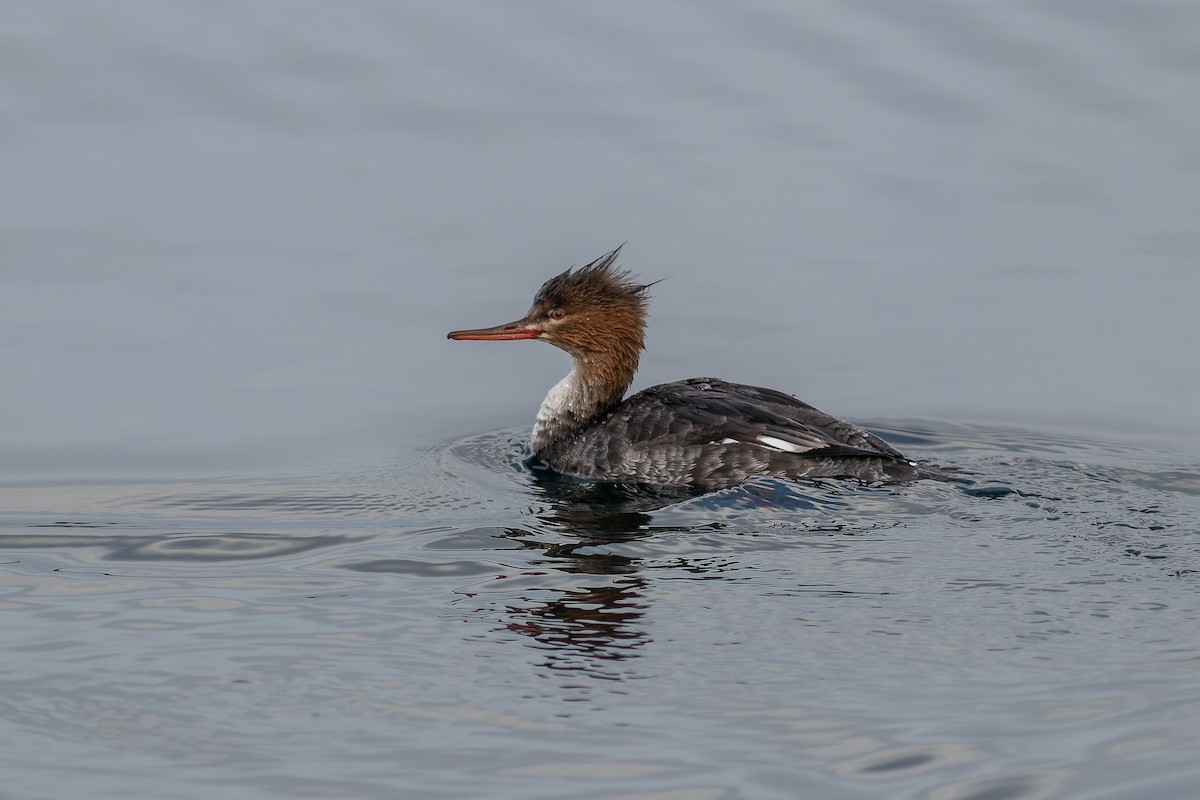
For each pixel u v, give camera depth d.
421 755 8.68
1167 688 9.34
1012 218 20.78
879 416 16.34
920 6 25.59
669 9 25.88
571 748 8.74
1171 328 18.25
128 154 22.02
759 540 12.45
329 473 14.68
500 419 16.70
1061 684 9.45
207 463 14.88
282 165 21.94
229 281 19.06
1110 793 8.12
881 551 12.12
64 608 10.98
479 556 12.16
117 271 19.12
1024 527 12.70
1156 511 13.12
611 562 11.94
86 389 16.50
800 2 25.92
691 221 20.52
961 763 8.48
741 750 8.69
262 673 9.78
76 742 8.88
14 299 18.38
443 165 21.94
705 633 10.38
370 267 19.44
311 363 17.42
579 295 15.88
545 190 21.20
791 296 19.02
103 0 25.84
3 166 21.44
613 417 15.21
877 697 9.33
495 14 25.66
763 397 15.24
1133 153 22.12
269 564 12.03
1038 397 16.70
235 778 8.45
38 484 14.16
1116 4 25.41
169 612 10.90
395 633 10.45
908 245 20.23
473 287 19.00
